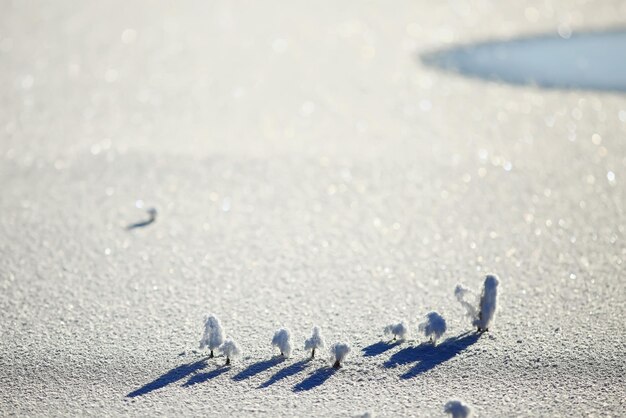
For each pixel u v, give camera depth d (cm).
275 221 163
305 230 160
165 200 169
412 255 153
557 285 145
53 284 146
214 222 162
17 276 147
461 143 193
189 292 144
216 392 127
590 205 166
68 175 177
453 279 147
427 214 165
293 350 133
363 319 139
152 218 163
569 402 126
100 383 129
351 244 156
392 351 133
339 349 130
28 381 129
